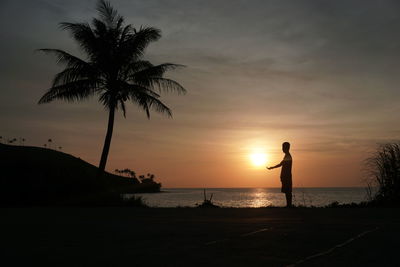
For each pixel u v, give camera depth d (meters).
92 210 13.66
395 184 15.52
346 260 5.06
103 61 25.42
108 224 9.04
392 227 8.03
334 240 6.51
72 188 19.89
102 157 25.20
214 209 13.88
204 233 7.38
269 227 8.14
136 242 6.46
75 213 12.24
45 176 21.08
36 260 5.15
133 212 12.66
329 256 5.30
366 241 6.41
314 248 5.84
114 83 25.47
